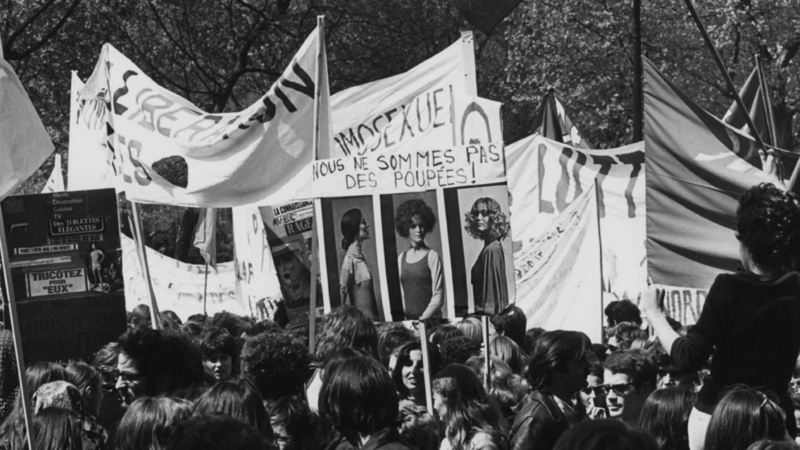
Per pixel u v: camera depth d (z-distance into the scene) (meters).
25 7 29.31
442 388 6.86
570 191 15.83
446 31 33.75
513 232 15.81
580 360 6.62
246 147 11.18
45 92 31.02
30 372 7.32
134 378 6.86
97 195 8.34
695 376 8.33
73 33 30.62
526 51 35.28
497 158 8.51
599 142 36.19
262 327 10.73
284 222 12.93
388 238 8.69
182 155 11.41
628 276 15.62
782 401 5.84
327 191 8.80
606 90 34.59
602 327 12.56
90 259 8.33
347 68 33.62
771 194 5.84
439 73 11.80
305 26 32.84
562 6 34.81
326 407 5.62
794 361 5.81
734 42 34.75
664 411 6.66
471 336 10.49
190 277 19.06
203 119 11.52
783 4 34.31
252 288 16.06
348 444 6.17
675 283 10.11
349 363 5.60
